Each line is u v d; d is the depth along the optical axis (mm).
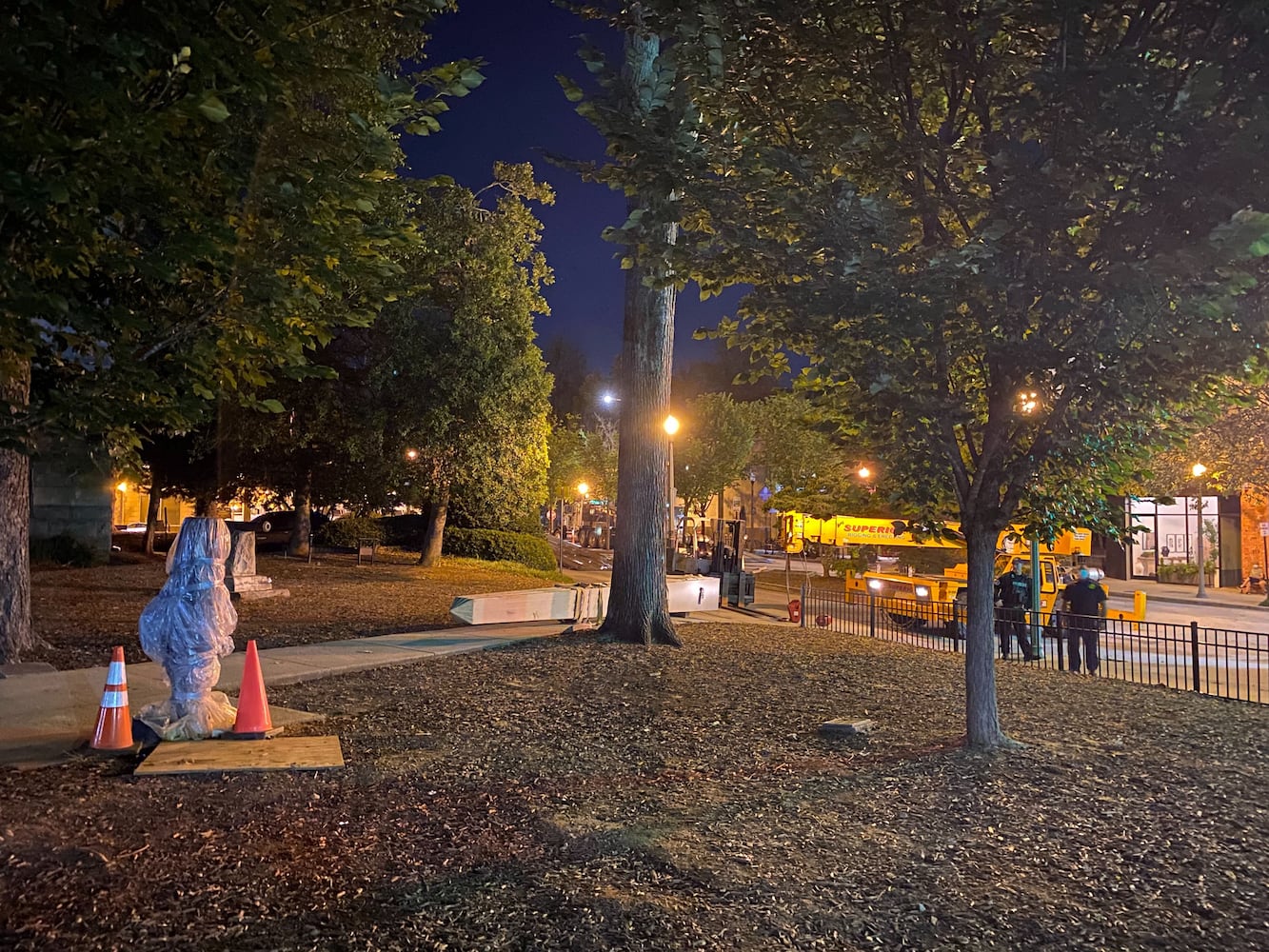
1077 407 6293
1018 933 3912
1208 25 5508
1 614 9742
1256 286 5238
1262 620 24062
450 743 6910
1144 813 5578
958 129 6992
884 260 5621
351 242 4805
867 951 3727
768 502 23672
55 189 3277
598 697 8781
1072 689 10250
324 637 12555
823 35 6363
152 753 6164
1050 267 5652
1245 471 27266
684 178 6309
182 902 3916
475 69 4734
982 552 7098
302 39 4414
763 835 5000
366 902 3998
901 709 8555
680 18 6066
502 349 23875
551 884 4234
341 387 22703
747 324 6828
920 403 6062
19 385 7305
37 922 3658
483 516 30219
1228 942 3881
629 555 12633
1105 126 5191
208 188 4500
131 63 3486
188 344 4766
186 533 6828
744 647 12555
